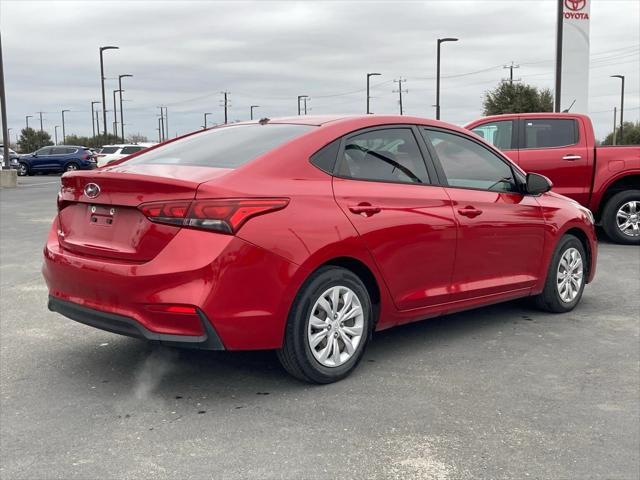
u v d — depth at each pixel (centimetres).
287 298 385
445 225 473
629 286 725
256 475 303
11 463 315
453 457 321
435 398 397
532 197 561
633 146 1007
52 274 421
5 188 2692
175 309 361
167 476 302
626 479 302
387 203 440
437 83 3619
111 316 382
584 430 353
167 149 475
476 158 523
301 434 346
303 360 400
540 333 539
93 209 409
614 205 1039
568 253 597
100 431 350
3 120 2825
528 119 1019
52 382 423
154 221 370
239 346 375
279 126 457
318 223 398
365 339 434
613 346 504
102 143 7425
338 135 436
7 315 597
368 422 362
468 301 503
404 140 475
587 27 1994
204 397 398
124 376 435
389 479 300
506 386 418
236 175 384
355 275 423
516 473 306
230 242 365
